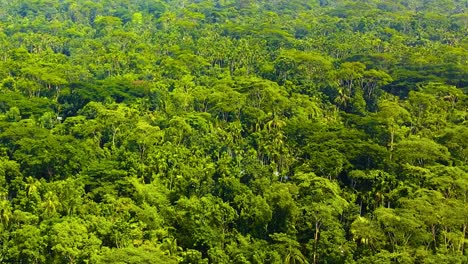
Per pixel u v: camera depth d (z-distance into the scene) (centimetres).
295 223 6794
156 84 11288
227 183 7200
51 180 7656
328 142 8462
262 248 6316
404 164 8000
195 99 10575
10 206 6594
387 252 6031
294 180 7700
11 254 5834
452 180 7050
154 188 7175
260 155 8762
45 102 10288
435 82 11362
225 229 6719
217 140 8781
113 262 5388
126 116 9262
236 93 10031
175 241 6316
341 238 6481
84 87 10956
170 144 8419
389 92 12119
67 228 5959
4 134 8369
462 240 6219
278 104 10069
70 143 8212
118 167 7838
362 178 7762
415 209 6391
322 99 11300
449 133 8725
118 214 6681
